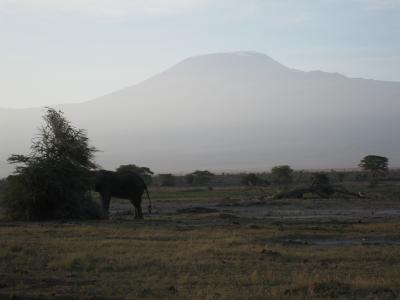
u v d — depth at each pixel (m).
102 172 44.50
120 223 38.81
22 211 41.91
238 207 57.28
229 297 16.64
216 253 24.11
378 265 21.66
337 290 17.36
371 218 42.72
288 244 27.28
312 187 70.12
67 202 42.44
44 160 42.28
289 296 16.83
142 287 18.31
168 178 139.62
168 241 27.98
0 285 18.50
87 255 23.39
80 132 44.47
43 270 21.19
